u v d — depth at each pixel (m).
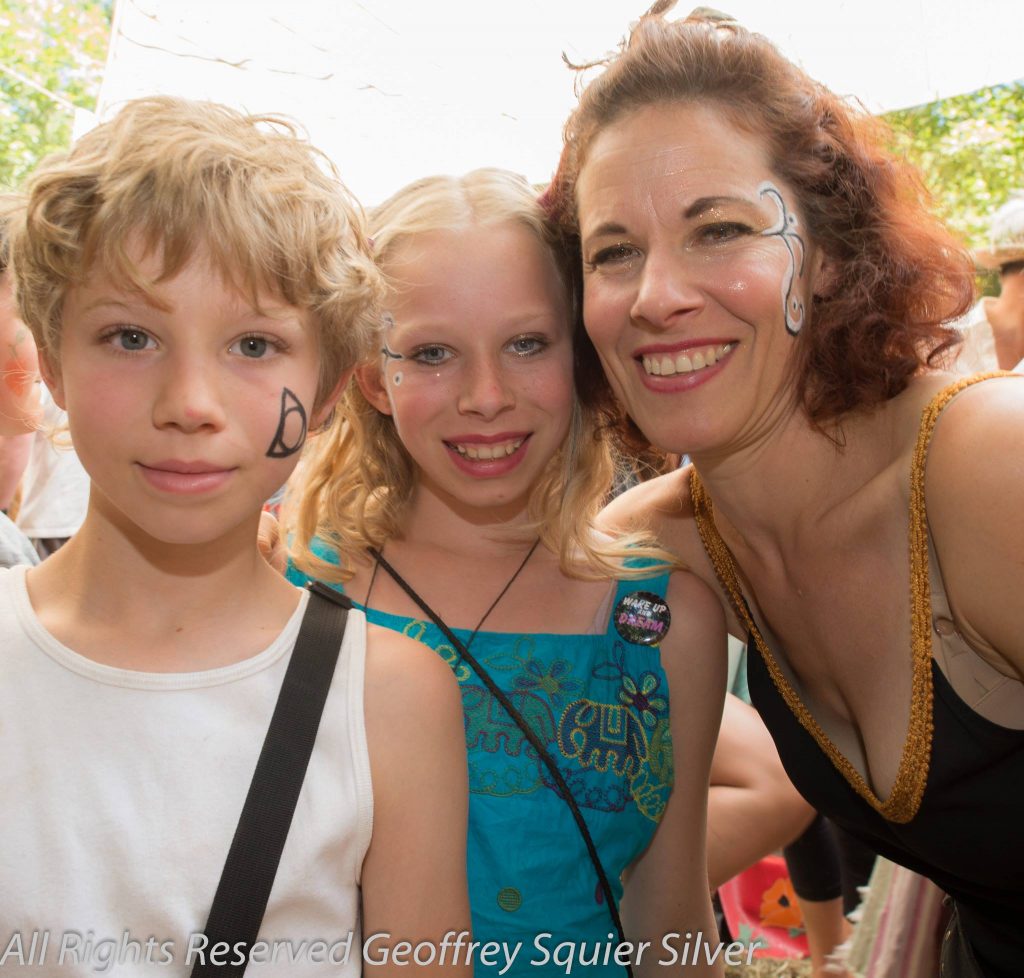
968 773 1.26
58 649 1.01
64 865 0.95
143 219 0.94
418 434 1.48
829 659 1.42
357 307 1.09
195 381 0.95
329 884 1.01
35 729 0.98
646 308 1.29
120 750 0.98
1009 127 4.61
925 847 1.34
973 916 1.45
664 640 1.55
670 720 1.56
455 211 1.48
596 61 1.53
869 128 1.46
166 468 0.96
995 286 2.95
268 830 0.97
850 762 1.42
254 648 1.05
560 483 1.61
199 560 1.04
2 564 1.63
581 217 1.39
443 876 1.09
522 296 1.46
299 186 1.03
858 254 1.37
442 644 1.49
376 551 1.60
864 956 1.97
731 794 2.04
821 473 1.39
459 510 1.60
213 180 0.96
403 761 1.06
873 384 1.35
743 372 1.33
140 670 1.02
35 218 0.96
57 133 3.50
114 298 0.95
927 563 1.25
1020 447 1.12
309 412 1.05
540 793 1.41
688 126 1.30
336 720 1.04
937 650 1.27
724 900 2.72
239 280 0.96
